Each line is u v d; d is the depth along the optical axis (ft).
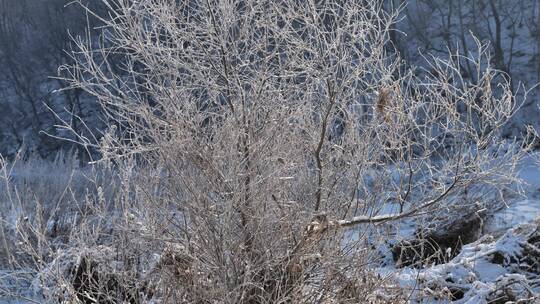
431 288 20.53
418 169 16.88
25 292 18.08
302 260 16.55
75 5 118.52
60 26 134.41
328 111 16.72
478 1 132.36
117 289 16.87
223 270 16.16
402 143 17.51
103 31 17.35
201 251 16.67
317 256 16.16
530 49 126.00
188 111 16.98
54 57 141.49
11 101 146.51
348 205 17.34
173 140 16.75
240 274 16.28
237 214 16.61
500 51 119.03
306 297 16.98
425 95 16.65
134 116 17.34
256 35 17.35
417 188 17.88
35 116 139.54
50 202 30.53
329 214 17.07
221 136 16.79
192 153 16.70
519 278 20.20
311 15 16.80
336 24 16.96
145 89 17.08
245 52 17.34
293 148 17.43
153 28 16.87
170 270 16.74
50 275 16.94
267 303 15.70
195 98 17.38
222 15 16.98
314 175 17.44
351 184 17.30
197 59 17.51
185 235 16.96
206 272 16.70
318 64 16.87
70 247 17.53
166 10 16.70
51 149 134.10
